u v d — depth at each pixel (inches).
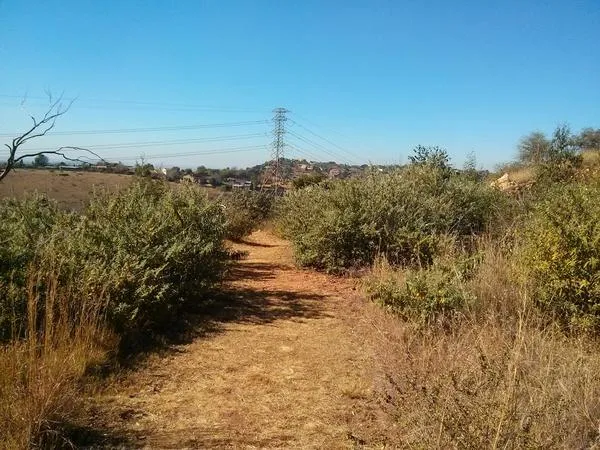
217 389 168.6
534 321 187.9
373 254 364.5
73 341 172.6
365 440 136.9
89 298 193.0
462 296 205.2
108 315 198.5
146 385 168.9
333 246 374.6
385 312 230.7
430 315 203.6
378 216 367.2
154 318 225.3
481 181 512.1
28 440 116.1
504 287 214.1
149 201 289.7
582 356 149.2
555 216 206.1
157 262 229.9
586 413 116.9
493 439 104.6
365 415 151.4
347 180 408.8
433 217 380.8
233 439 136.3
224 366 189.0
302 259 397.1
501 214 388.2
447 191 419.5
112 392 161.2
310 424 145.6
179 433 138.5
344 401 160.7
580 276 191.6
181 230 267.4
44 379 131.8
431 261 320.5
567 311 192.5
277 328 238.2
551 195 298.5
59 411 131.7
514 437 104.4
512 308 202.2
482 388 119.0
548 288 198.5
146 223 240.8
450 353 154.7
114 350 187.6
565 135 683.4
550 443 105.0
